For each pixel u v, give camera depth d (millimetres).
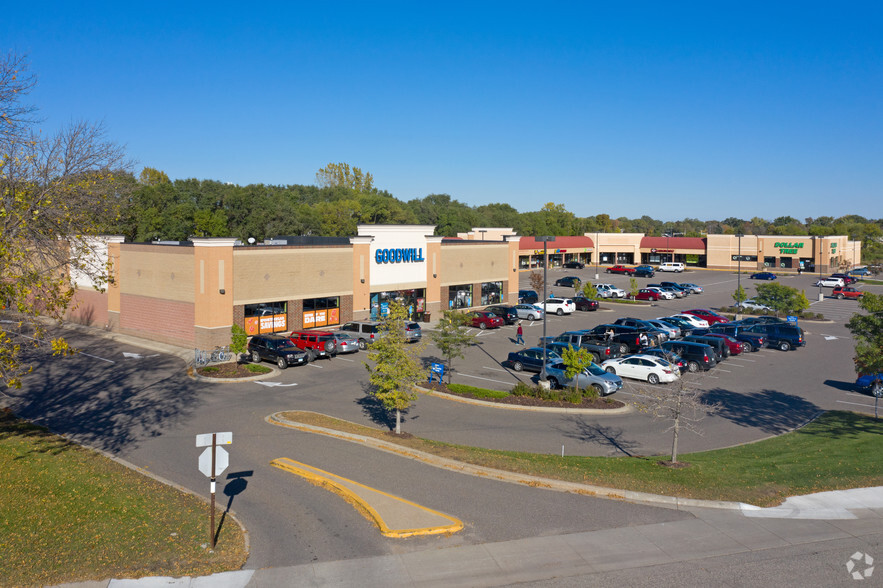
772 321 50625
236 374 32688
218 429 23594
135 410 26312
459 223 122312
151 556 12977
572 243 117125
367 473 18609
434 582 12344
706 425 25656
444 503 16312
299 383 31656
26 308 17938
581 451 21953
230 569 12680
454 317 32125
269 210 89688
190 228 82438
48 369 33938
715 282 91688
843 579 12570
